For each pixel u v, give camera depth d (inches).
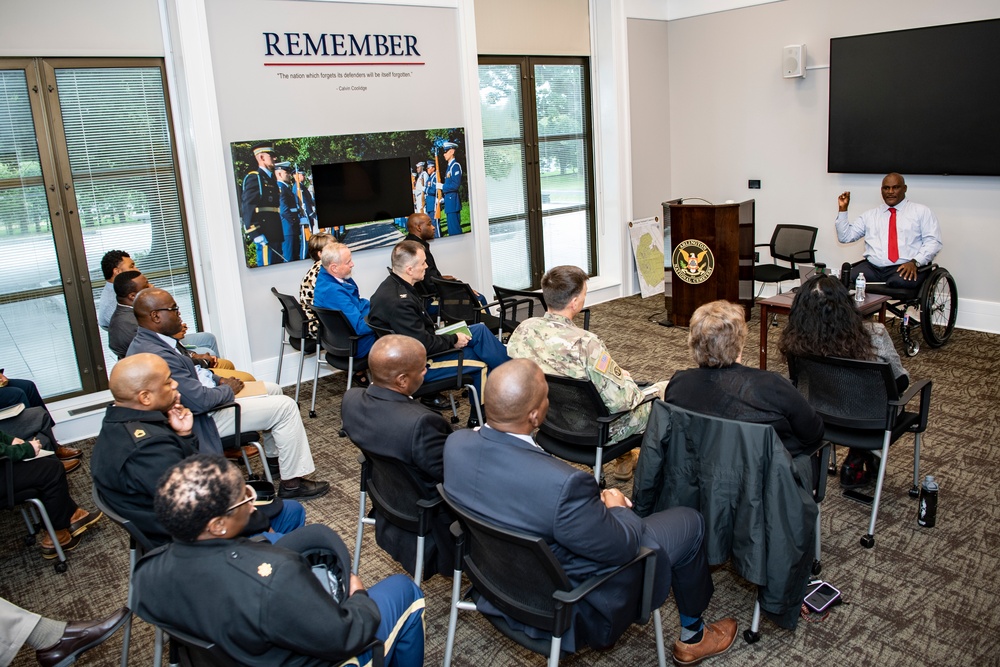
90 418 181.3
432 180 233.1
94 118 185.6
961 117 216.5
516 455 73.2
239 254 201.2
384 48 218.5
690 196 300.4
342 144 213.2
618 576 75.4
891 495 132.6
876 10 233.0
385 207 224.2
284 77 201.8
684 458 93.3
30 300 183.8
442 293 195.8
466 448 76.8
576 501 69.9
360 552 117.2
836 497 133.3
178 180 200.1
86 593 117.4
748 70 269.7
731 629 96.3
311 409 186.7
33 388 159.8
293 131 205.5
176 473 61.6
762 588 89.4
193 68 185.5
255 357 208.7
